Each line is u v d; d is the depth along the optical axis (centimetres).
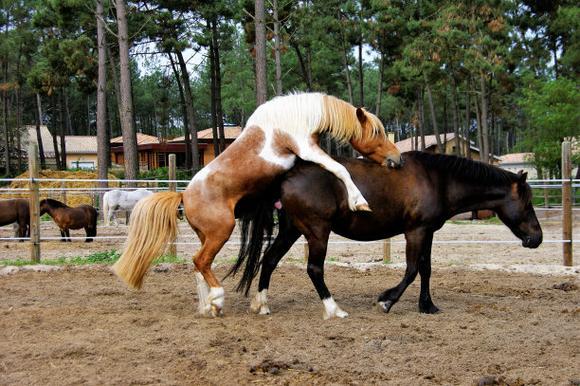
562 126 2923
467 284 845
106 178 2473
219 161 618
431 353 490
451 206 654
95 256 1094
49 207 1448
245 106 4512
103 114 2472
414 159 651
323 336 545
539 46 3656
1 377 422
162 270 967
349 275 929
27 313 627
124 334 543
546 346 511
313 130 603
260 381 421
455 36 2833
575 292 787
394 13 3039
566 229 1006
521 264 1050
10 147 4791
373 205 618
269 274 655
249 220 652
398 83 3541
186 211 618
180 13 3322
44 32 4044
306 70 3903
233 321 603
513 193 665
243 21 3027
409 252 639
